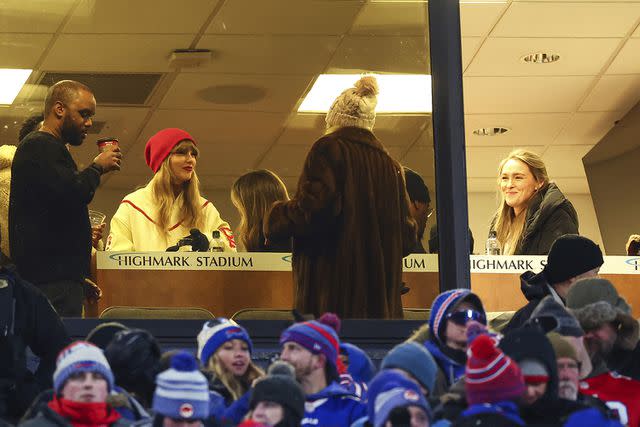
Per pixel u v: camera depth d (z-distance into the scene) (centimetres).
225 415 1039
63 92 1542
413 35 1527
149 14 1554
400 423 902
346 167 1516
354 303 1481
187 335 1445
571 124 2759
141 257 1512
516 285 1753
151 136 1552
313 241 1506
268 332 1459
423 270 1477
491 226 1992
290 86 1549
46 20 1548
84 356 958
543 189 1950
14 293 1148
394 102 1520
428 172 1499
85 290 1497
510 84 2567
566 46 2383
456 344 1105
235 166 1551
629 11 2239
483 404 905
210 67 1562
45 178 1513
